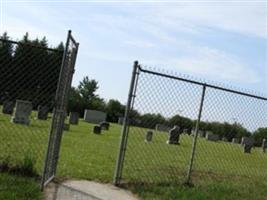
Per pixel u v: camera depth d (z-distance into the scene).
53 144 8.94
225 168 17.50
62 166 12.08
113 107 68.94
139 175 12.30
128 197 9.39
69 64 9.07
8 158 10.34
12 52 10.54
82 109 69.81
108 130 38.62
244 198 10.93
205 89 11.38
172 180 11.79
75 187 9.37
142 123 11.41
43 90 11.84
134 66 10.31
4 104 30.17
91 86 74.94
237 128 14.41
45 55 10.87
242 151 30.41
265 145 31.81
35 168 9.79
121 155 10.31
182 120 12.95
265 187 13.05
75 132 28.81
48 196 8.23
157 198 9.54
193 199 9.76
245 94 11.96
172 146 27.20
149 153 20.53
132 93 10.37
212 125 13.94
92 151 17.91
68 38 8.43
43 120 28.78
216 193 10.80
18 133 19.06
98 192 9.31
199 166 16.97
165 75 10.66
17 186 8.23
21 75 11.69
